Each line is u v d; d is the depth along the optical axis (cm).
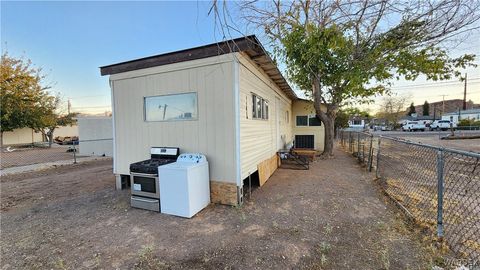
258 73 527
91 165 922
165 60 437
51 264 226
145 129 473
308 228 296
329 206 376
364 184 512
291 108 1215
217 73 397
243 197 438
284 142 947
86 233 296
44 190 529
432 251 226
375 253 230
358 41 660
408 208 343
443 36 539
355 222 310
